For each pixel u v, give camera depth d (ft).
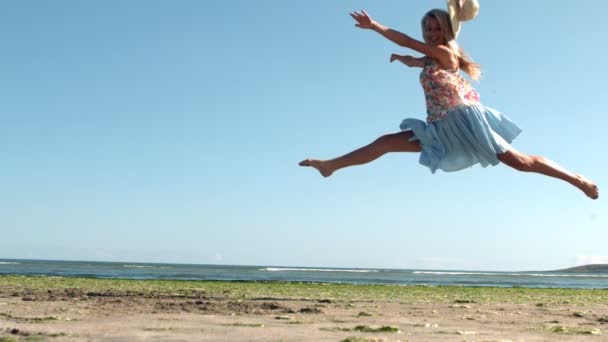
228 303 41.83
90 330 23.80
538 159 20.22
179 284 83.05
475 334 24.90
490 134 20.04
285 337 22.30
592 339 23.77
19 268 196.03
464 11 21.13
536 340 23.04
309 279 143.02
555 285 141.49
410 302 50.60
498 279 201.05
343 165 20.79
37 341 20.24
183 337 21.83
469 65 21.33
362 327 26.23
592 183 20.08
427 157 20.53
